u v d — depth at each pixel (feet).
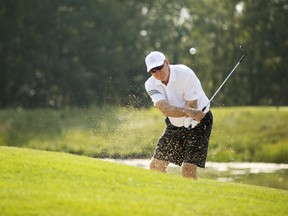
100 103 436.35
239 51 424.87
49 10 436.76
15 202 57.21
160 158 80.59
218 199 64.69
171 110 75.66
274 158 182.19
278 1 422.41
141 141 165.58
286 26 417.08
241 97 419.95
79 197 59.77
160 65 74.95
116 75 445.37
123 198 60.85
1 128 255.70
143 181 67.87
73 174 67.15
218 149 187.83
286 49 420.36
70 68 435.12
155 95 76.69
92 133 200.13
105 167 71.51
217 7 444.14
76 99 433.89
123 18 458.09
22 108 438.81
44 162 70.49
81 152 183.21
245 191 70.79
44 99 440.86
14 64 431.43
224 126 209.05
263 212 61.77
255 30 421.59
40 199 58.29
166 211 58.13
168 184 67.97
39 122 259.80
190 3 473.67
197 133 78.54
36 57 433.89
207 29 442.09
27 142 217.77
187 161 78.48
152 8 496.64
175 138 79.77
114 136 187.32
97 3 453.17
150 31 481.05
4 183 62.54
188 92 76.79
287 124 208.33
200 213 58.85
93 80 442.09
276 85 425.28
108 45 449.48
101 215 55.57
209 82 424.05
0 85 435.53
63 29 441.27
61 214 55.11
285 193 73.92
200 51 447.01
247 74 420.36
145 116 201.26
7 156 71.77
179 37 493.36
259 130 206.08
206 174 138.10
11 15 429.38
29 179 64.49
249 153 186.70
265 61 422.82
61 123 250.57
